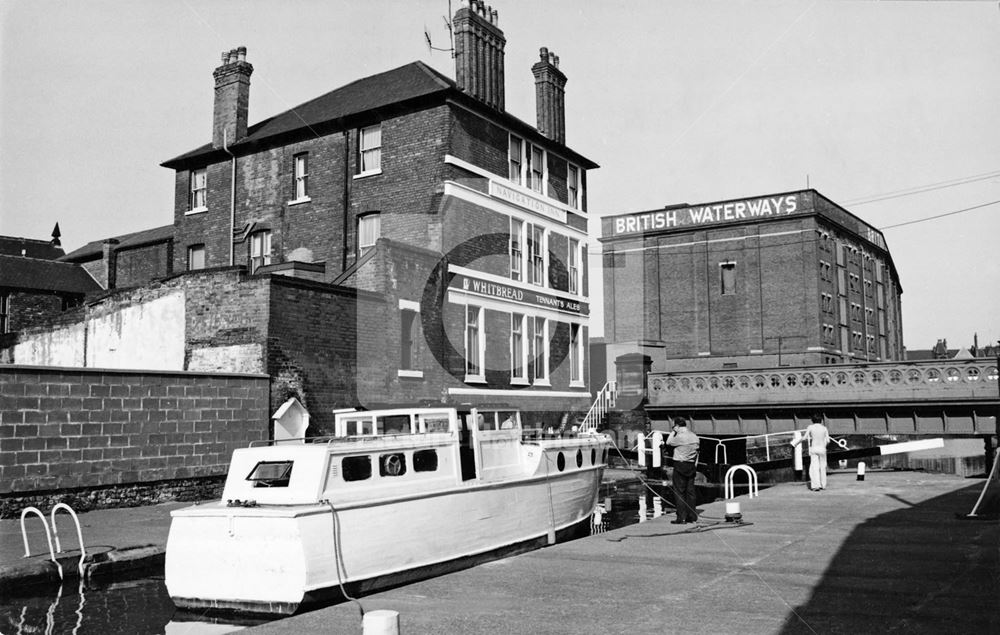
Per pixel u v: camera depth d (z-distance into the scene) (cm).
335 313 2017
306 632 676
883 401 2670
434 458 1129
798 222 4631
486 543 1188
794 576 869
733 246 4800
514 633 659
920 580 838
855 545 1062
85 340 2227
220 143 2889
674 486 1339
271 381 1850
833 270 4866
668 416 3127
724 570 910
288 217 2723
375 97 2642
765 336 4650
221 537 925
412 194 2475
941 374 2616
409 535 1036
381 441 1065
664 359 4062
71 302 3212
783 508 1485
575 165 3091
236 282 1925
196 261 2955
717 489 2583
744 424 2975
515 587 836
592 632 657
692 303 4884
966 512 1362
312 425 1933
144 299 2100
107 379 1549
